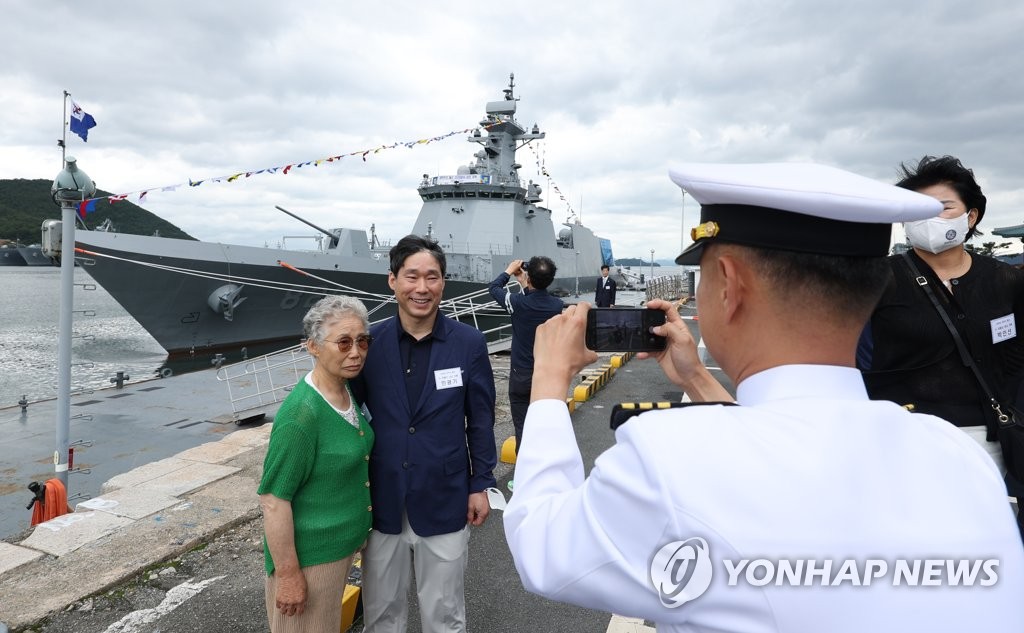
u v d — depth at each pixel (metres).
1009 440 1.88
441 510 2.35
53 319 40.19
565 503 0.80
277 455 1.99
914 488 0.70
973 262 2.05
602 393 8.16
